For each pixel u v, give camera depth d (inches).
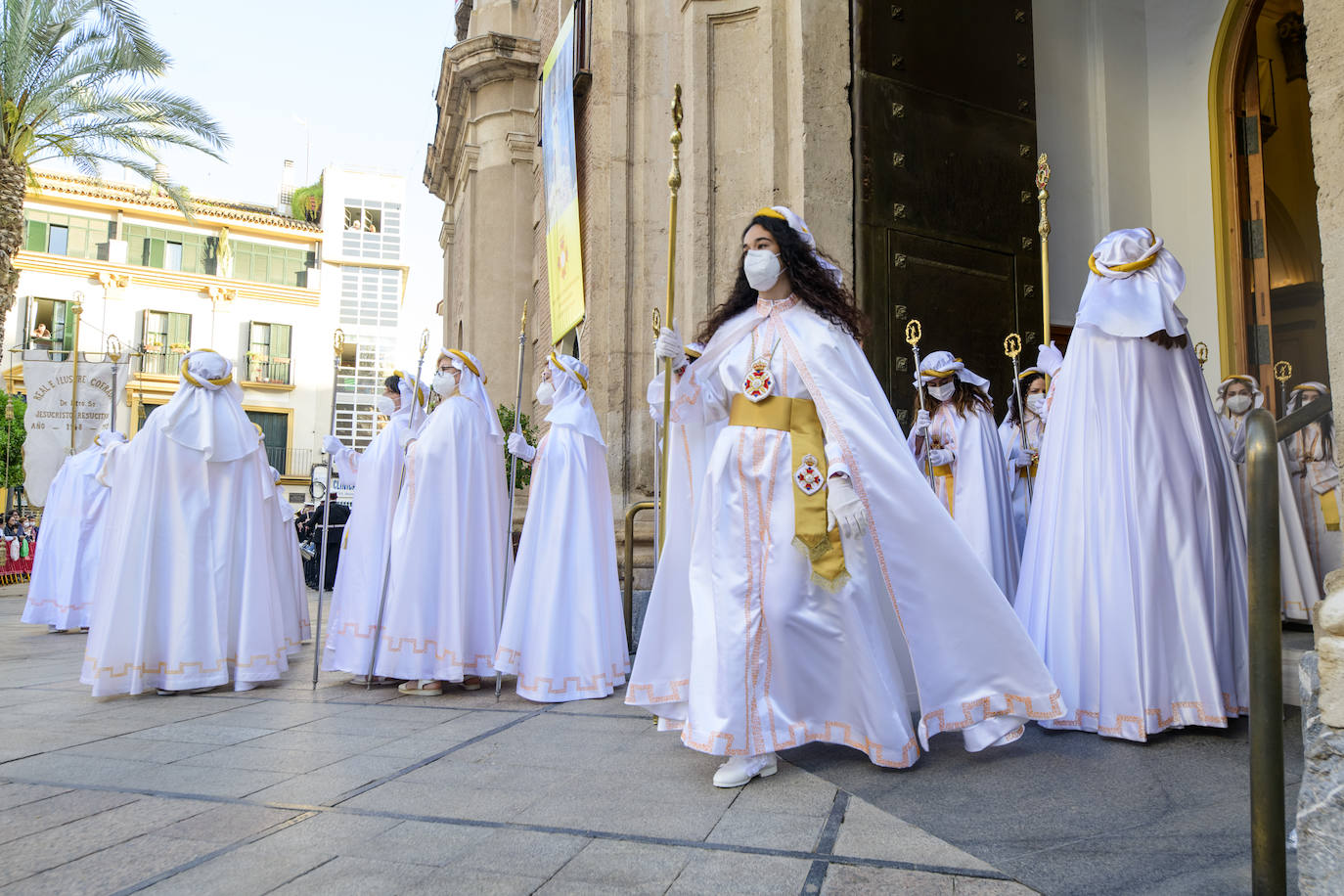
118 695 205.8
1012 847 95.6
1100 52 350.3
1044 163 203.0
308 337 1301.7
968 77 301.9
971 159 297.9
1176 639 143.2
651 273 304.3
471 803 114.4
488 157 544.4
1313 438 257.8
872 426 126.3
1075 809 107.8
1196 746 136.7
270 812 112.4
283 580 268.4
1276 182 378.9
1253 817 74.3
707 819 106.5
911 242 279.0
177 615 206.2
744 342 135.3
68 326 1176.2
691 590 129.3
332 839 101.6
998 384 292.4
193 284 1242.6
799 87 267.0
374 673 213.2
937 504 127.3
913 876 87.7
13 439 907.4
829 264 139.3
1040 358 199.9
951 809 108.7
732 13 285.7
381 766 135.0
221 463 217.0
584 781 124.6
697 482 141.6
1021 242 305.6
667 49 310.3
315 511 572.4
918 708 140.9
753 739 120.1
